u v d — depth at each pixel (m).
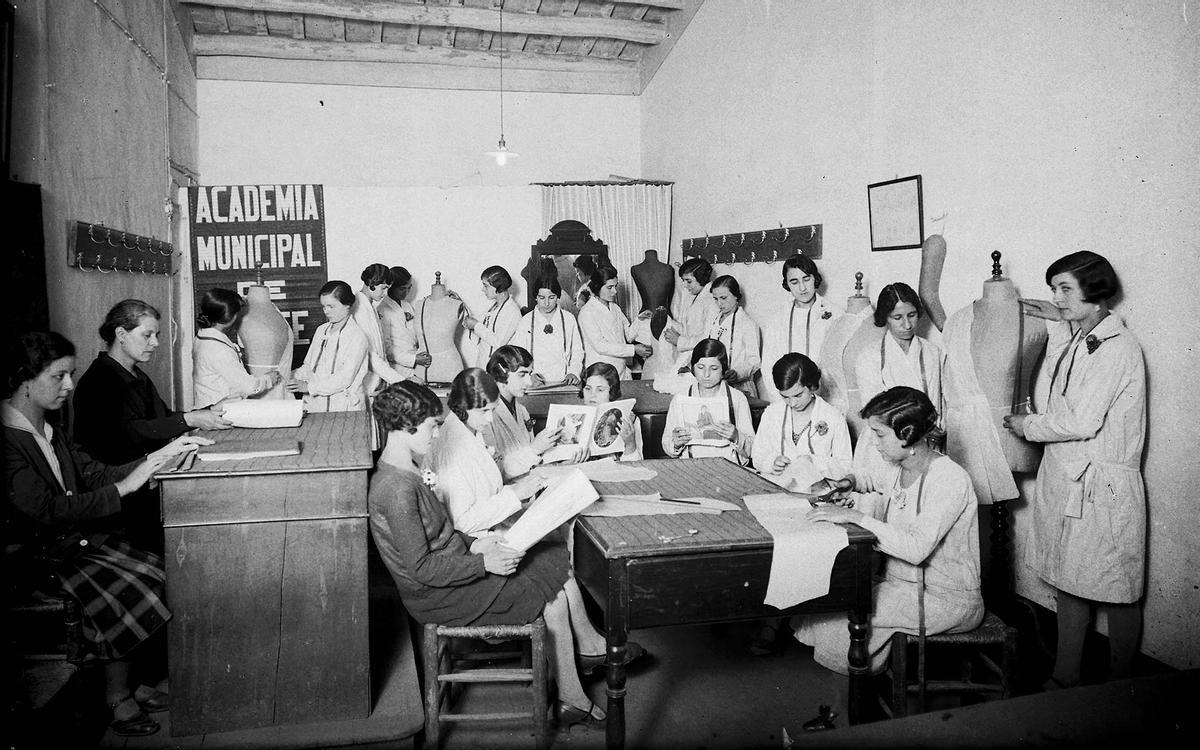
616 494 3.25
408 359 6.59
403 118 8.01
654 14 7.73
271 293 6.90
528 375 3.97
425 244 7.19
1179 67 3.03
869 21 4.79
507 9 7.51
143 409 3.67
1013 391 3.75
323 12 7.05
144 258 5.45
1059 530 3.27
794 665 3.65
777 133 5.90
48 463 2.88
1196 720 2.28
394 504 2.84
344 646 2.90
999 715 2.32
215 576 2.81
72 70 4.23
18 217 3.39
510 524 3.31
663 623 2.64
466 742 3.03
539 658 2.89
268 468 2.79
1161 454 3.13
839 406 4.89
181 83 6.90
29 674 2.75
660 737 3.03
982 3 3.94
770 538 2.70
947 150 4.20
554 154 8.38
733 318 5.89
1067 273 3.14
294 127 7.77
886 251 4.70
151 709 3.02
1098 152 3.36
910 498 3.11
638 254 7.75
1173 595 3.10
